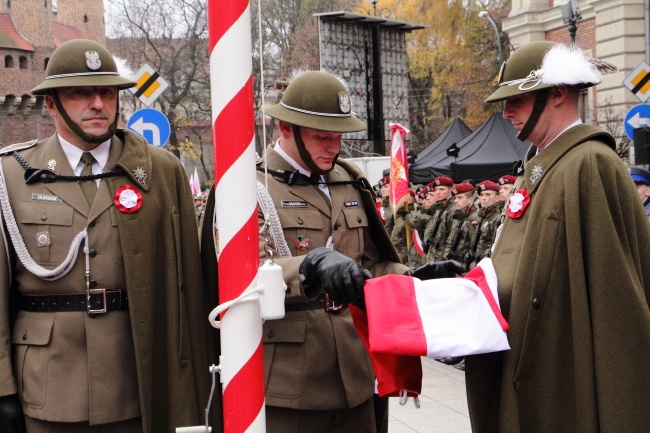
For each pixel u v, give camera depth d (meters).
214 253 3.83
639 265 3.31
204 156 40.03
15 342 3.51
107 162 3.66
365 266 4.10
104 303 3.52
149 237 3.62
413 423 6.24
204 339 3.79
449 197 10.71
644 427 3.19
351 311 3.46
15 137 53.09
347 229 3.94
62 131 3.60
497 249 3.52
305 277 3.44
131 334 3.56
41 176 3.56
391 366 3.42
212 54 2.71
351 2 39.62
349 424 3.91
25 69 53.19
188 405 3.70
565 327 3.29
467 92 38.88
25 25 53.91
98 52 3.54
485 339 3.22
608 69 3.55
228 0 2.67
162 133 10.26
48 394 3.43
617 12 21.81
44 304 3.50
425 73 39.62
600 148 3.34
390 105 20.38
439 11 38.66
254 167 2.74
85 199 3.56
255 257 2.75
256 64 22.36
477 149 15.55
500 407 3.36
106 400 3.46
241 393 2.76
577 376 3.24
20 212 3.51
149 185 3.67
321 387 3.74
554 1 25.98
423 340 3.21
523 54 3.51
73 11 58.50
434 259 10.58
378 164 18.14
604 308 3.21
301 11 38.47
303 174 3.88
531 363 3.31
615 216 3.28
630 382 3.19
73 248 3.48
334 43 18.66
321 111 3.75
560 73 3.35
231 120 2.70
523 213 3.45
